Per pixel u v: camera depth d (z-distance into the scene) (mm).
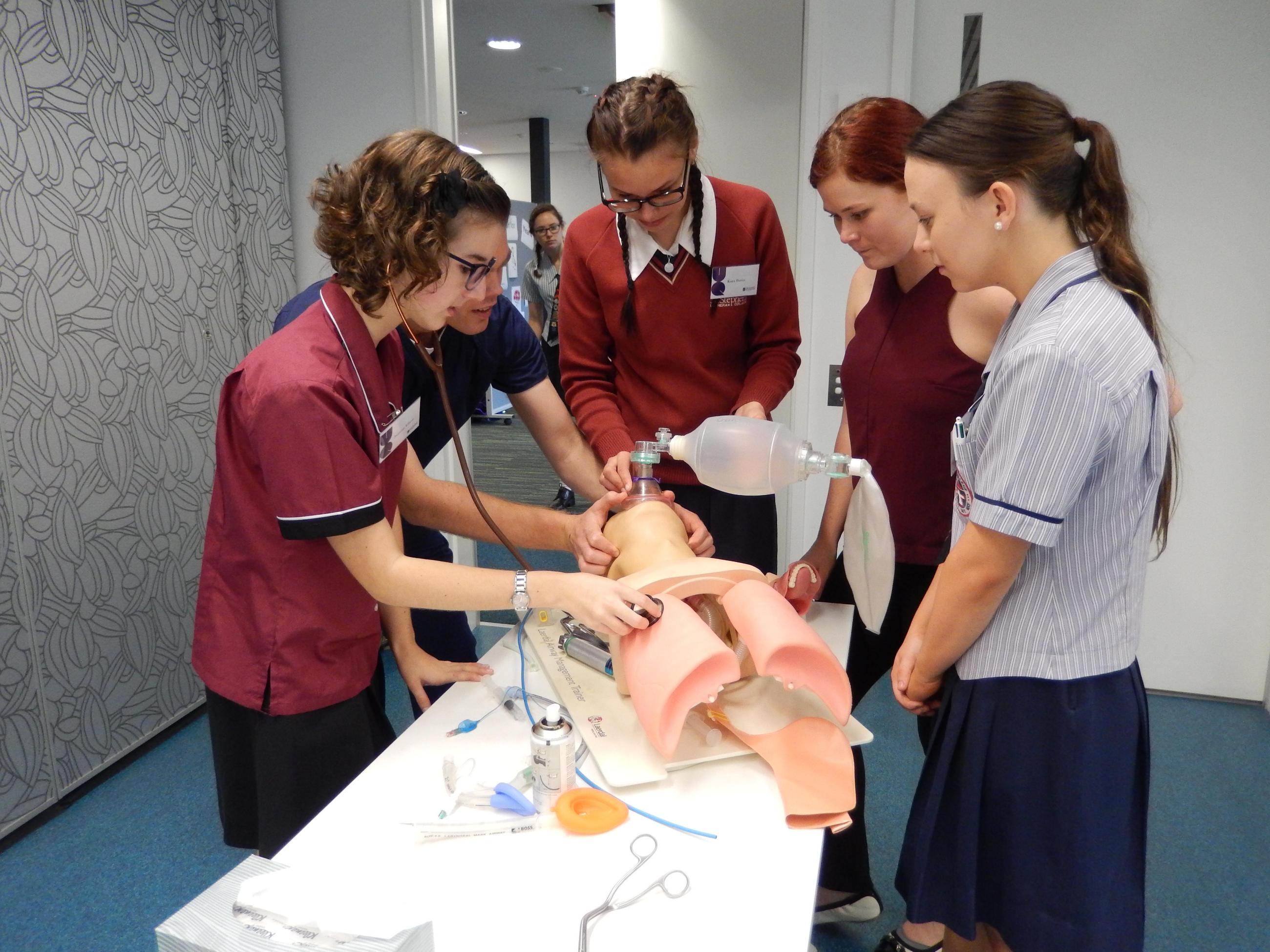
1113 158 980
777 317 1739
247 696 1178
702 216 1567
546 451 1808
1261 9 2281
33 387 2025
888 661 1620
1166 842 2068
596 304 1723
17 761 2096
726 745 1060
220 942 694
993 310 1292
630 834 914
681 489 1808
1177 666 2740
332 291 1082
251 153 2701
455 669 1301
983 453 1030
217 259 2584
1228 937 1777
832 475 1219
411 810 958
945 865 1175
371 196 995
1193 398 2545
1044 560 1021
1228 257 2439
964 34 2463
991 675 1074
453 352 1581
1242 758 2410
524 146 10984
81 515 2191
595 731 1086
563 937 772
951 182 975
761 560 1875
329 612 1160
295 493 1021
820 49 2479
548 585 1070
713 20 2756
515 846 896
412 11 2689
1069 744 1043
